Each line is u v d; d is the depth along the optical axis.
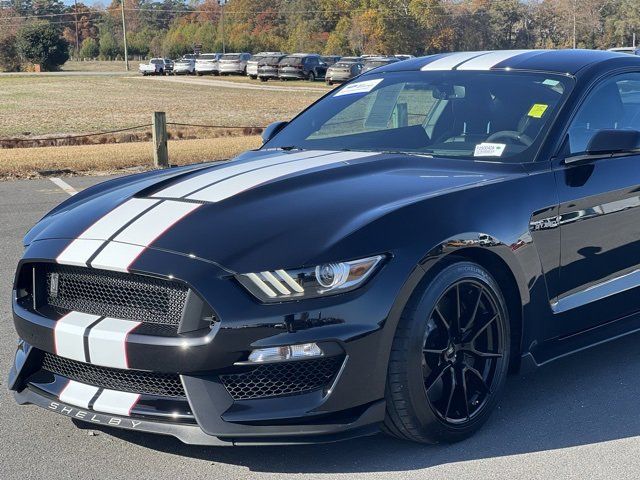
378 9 116.56
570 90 3.93
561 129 3.76
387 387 2.99
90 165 13.39
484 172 3.55
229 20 148.75
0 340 4.61
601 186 3.75
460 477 2.96
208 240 2.96
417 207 3.11
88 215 3.35
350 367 2.86
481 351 3.35
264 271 2.82
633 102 4.21
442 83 4.27
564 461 3.10
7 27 113.12
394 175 3.51
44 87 48.47
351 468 3.02
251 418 2.84
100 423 3.00
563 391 3.82
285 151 4.12
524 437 3.31
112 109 31.52
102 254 3.02
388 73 4.64
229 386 2.88
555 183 3.58
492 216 3.28
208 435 2.87
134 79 60.53
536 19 139.25
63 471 3.01
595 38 139.88
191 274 2.83
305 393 2.89
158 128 13.46
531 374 4.04
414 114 4.17
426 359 3.12
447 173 3.54
